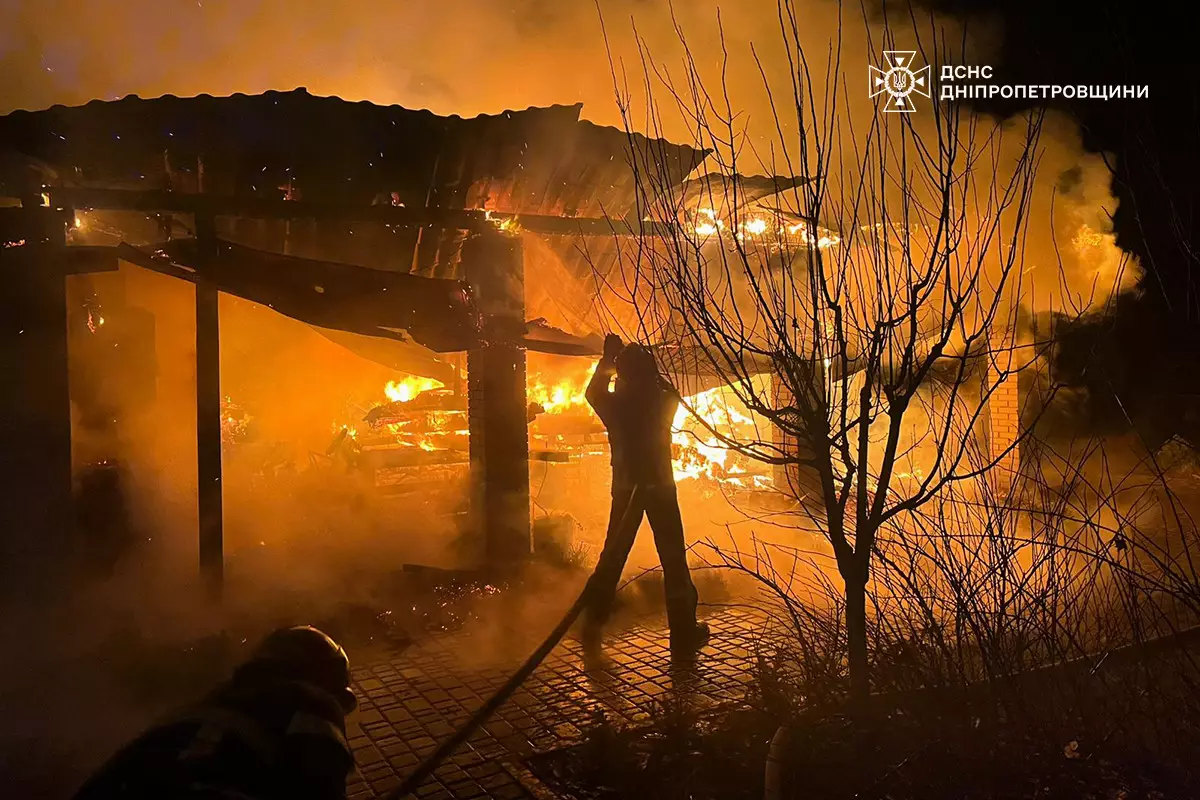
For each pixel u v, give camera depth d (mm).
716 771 3924
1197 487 8953
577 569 8016
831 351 3867
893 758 3580
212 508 6863
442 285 7172
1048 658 4027
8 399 6184
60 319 6328
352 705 2566
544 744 4527
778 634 5754
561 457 10258
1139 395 9570
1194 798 3180
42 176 6660
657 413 5980
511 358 7703
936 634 4070
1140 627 4230
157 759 2133
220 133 6387
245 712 2273
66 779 4250
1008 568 4207
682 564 5984
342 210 7070
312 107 6398
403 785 2766
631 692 5223
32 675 5555
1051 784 3355
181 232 7836
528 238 8336
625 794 3881
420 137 6844
